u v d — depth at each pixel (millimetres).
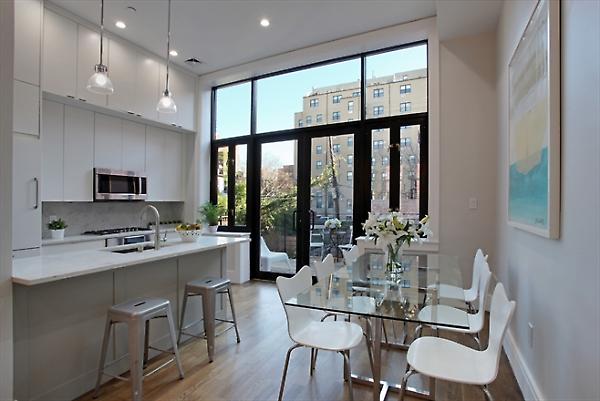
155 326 2678
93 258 2299
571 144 1421
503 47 3057
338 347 1798
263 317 3531
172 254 2553
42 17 3461
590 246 1232
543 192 1698
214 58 4891
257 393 2137
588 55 1253
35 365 1919
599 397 1154
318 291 2098
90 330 2203
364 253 3615
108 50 4141
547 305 1730
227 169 5574
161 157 5148
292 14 3744
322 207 4785
